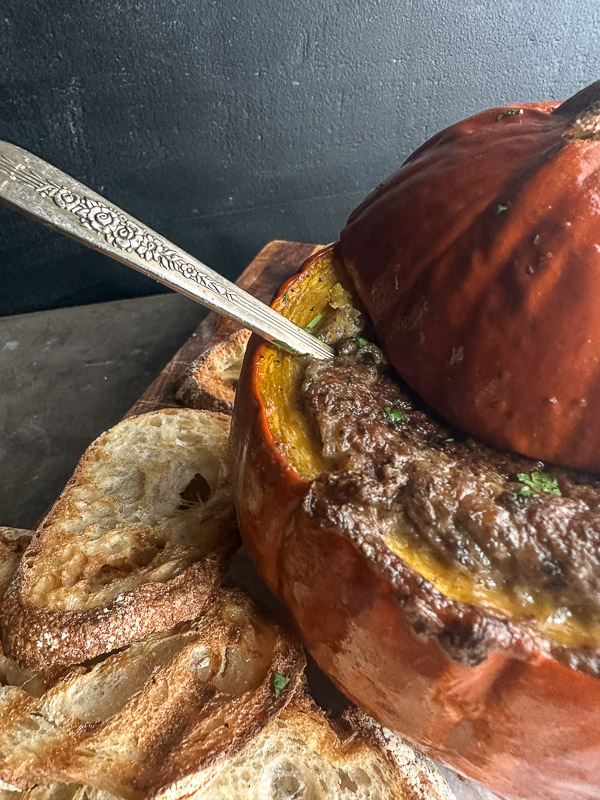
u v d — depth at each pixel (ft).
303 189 1.92
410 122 1.86
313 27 1.63
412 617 0.53
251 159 1.82
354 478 0.60
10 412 1.52
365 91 1.77
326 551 0.58
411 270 0.70
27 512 1.29
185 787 0.67
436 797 0.73
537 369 0.62
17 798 0.71
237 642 0.80
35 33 1.46
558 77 1.87
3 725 0.72
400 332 0.71
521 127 0.68
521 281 0.62
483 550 0.57
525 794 0.66
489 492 0.60
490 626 0.52
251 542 0.72
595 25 1.79
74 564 0.84
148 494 0.95
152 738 0.72
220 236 1.96
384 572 0.55
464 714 0.58
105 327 1.77
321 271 0.80
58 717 0.73
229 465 0.82
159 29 1.53
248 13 1.57
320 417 0.65
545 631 0.53
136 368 1.64
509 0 1.70
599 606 0.53
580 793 0.62
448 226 0.67
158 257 0.67
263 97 1.72
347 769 0.75
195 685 0.76
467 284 0.65
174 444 1.02
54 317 1.81
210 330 1.42
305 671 0.85
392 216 0.72
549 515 0.57
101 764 0.69
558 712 0.53
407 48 1.73
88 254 1.83
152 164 1.75
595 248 0.59
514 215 0.63
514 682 0.53
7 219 1.70
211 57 1.61
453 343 0.66
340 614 0.60
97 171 1.73
